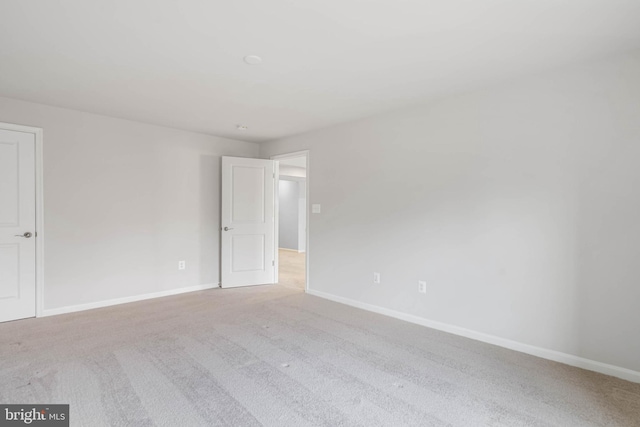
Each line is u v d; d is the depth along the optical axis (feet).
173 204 14.23
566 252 8.07
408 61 7.83
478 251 9.52
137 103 10.89
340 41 6.95
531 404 6.41
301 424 5.77
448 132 10.18
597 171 7.64
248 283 16.03
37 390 6.68
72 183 11.65
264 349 8.77
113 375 7.30
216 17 6.08
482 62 7.86
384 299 11.84
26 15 5.98
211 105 11.07
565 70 8.07
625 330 7.35
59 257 11.44
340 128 13.35
